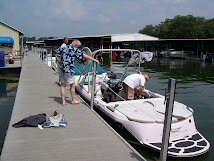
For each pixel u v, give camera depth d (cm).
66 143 349
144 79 526
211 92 994
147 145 383
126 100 534
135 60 621
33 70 1340
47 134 381
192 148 378
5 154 308
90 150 328
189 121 426
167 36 5784
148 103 492
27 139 359
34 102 589
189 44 3938
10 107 838
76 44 509
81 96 682
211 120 614
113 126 454
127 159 304
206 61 2984
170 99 255
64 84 551
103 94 562
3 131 577
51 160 296
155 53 4388
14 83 1403
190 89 1070
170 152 363
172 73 1767
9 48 2264
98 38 3825
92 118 469
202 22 5988
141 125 396
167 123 261
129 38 3653
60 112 505
